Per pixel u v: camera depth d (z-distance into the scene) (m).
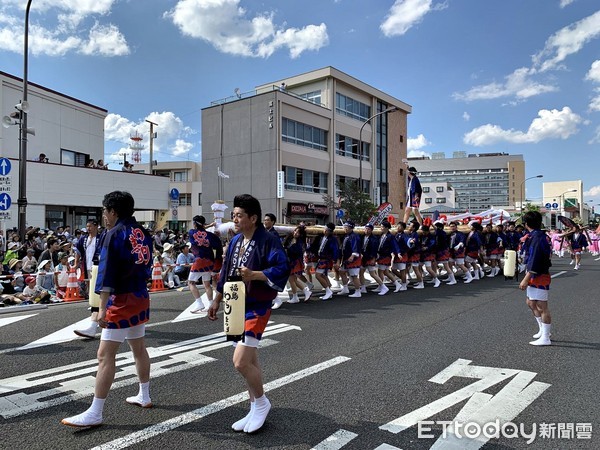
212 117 35.84
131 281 3.85
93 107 27.89
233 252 3.84
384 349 6.18
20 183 13.94
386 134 45.16
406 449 3.38
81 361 5.61
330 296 11.02
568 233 20.09
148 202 27.06
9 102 22.34
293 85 39.34
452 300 10.63
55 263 11.88
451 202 91.31
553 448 3.41
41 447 3.38
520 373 5.14
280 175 31.56
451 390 4.61
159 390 4.58
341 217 29.00
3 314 8.67
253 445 3.43
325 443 3.47
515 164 127.38
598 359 5.70
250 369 3.61
